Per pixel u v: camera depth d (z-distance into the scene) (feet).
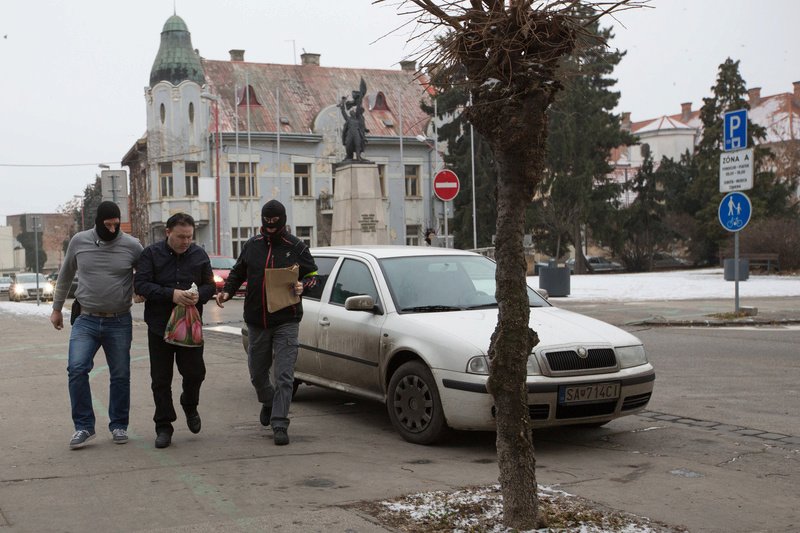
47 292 140.87
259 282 23.11
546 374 21.44
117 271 22.47
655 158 315.17
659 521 15.28
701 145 199.93
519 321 14.07
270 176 190.19
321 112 194.80
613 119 189.47
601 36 14.79
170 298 21.90
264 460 20.44
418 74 14.82
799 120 271.90
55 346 47.03
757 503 16.85
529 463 14.14
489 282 26.58
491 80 14.07
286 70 206.59
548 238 190.60
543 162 14.01
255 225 189.16
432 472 19.22
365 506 15.94
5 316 78.33
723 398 29.45
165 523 15.15
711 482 18.60
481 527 14.15
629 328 53.21
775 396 29.71
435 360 22.18
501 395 14.17
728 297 77.87
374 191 110.63
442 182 63.31
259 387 23.88
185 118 185.47
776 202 191.42
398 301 24.99
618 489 17.89
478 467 19.83
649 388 23.07
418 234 206.08
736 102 198.29
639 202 201.16
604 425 25.35
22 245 440.45
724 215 57.31
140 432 23.99
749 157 54.90
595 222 188.14
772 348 42.42
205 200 143.13
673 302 72.23
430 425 22.18
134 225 212.84
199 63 188.65
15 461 20.31
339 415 26.94
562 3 13.80
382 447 22.24
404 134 201.98
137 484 18.06
